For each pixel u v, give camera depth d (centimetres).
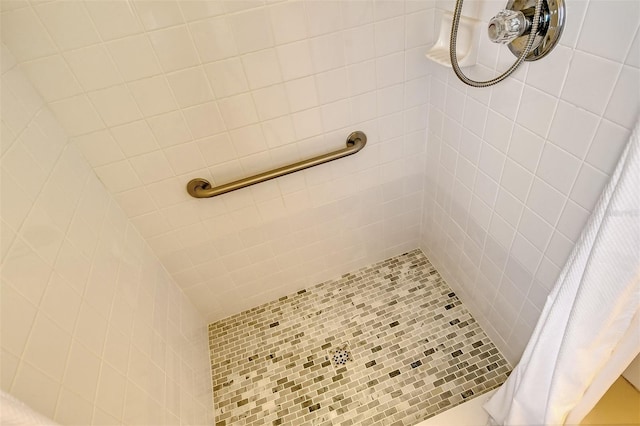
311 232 153
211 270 149
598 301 66
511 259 110
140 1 84
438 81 117
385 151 137
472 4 90
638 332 70
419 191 156
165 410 103
